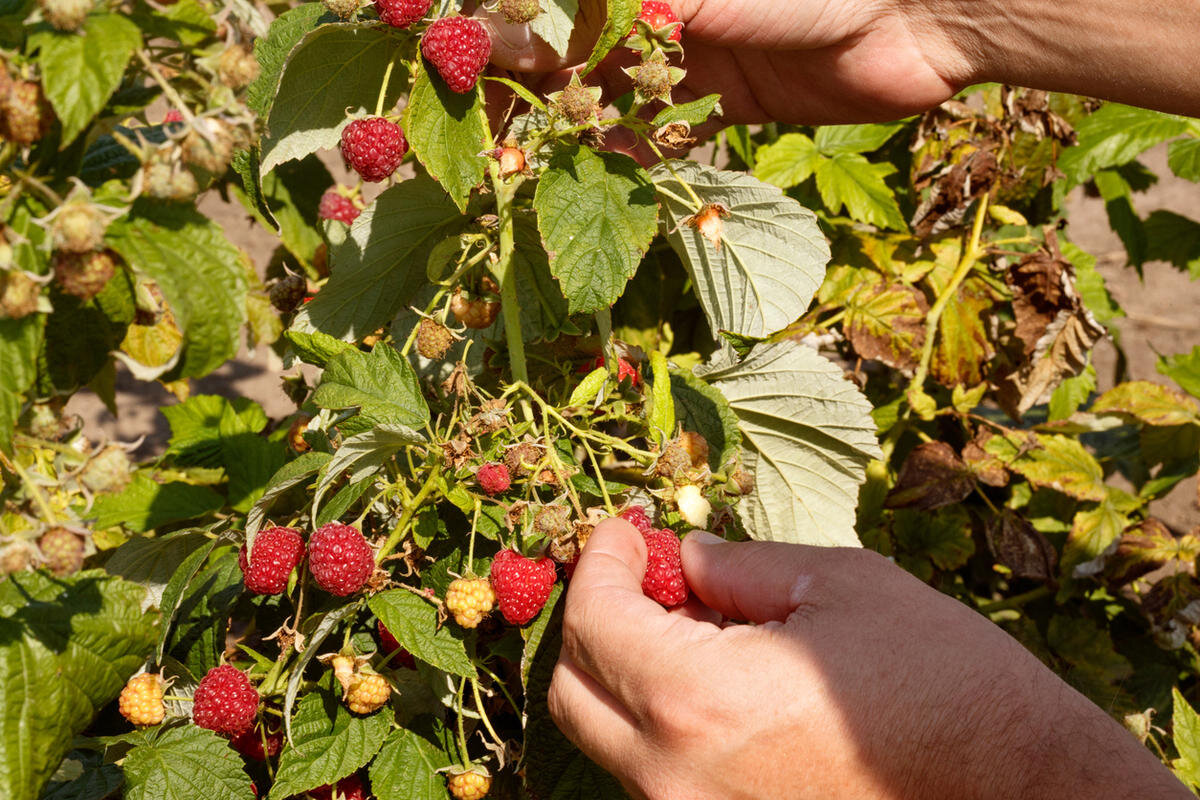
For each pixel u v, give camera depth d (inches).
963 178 34.0
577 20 23.9
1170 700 37.2
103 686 22.8
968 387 37.4
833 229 35.4
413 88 22.4
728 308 25.7
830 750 20.5
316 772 22.7
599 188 22.9
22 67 19.4
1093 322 34.5
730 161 41.1
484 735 25.0
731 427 25.7
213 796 22.7
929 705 20.1
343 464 22.6
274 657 26.7
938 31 27.8
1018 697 19.9
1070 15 26.7
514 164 23.0
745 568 22.0
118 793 25.6
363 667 23.0
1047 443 35.7
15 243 19.5
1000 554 34.8
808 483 27.8
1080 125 38.2
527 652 22.5
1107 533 36.1
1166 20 26.2
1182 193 88.4
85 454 20.8
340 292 25.5
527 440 23.4
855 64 28.2
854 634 20.7
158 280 19.7
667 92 23.0
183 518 30.1
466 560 23.1
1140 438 39.9
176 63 20.5
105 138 21.2
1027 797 19.5
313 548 22.2
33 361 19.9
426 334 23.9
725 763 20.9
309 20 23.2
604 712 21.9
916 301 34.3
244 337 67.8
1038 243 36.5
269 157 23.5
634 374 25.9
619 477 26.9
